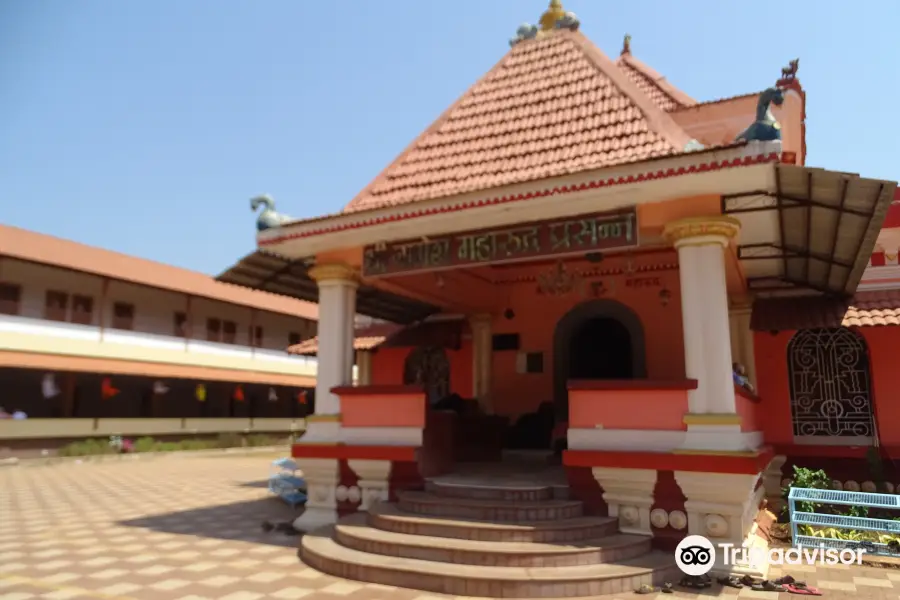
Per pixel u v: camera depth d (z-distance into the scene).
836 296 10.46
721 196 6.99
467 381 13.39
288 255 9.73
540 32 10.27
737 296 10.69
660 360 10.96
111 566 7.04
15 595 5.93
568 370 11.80
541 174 7.86
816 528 8.27
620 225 7.43
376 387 8.82
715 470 6.48
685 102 11.98
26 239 24.12
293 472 12.50
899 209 10.44
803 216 7.43
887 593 5.95
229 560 7.32
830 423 10.28
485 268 11.91
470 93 10.02
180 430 28.70
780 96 6.34
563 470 9.38
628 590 5.95
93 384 27.52
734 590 5.98
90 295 26.61
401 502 7.86
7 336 22.45
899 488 9.53
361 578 6.39
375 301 12.52
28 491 14.39
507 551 6.23
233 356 31.50
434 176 8.96
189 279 29.88
